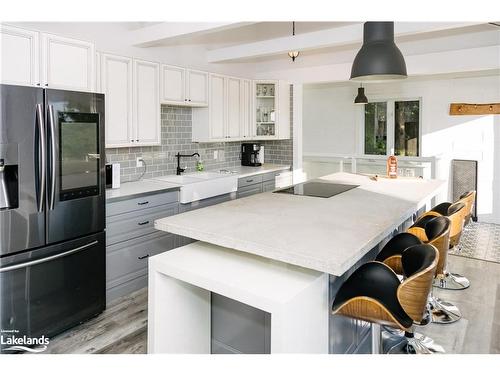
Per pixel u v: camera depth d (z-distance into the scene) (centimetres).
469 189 647
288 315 172
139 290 362
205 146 529
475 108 636
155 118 408
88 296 301
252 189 519
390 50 299
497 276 403
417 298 183
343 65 535
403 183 409
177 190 398
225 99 510
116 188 373
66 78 287
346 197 330
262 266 212
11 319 251
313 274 201
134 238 354
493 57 432
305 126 813
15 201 248
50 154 262
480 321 307
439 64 462
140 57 423
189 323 239
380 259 264
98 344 271
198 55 504
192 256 228
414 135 697
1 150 237
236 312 236
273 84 573
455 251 486
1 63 249
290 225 235
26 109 249
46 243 266
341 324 223
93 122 294
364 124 744
